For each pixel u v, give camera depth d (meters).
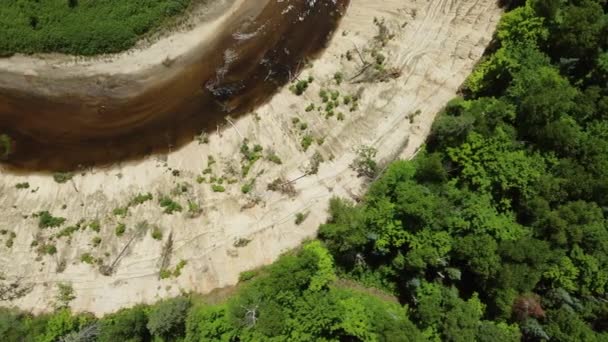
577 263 30.94
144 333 32.66
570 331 29.81
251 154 36.12
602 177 30.92
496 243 31.06
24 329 32.19
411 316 32.81
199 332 30.88
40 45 35.31
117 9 35.88
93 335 32.03
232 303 31.28
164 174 36.03
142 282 34.41
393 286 34.53
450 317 30.05
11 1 35.03
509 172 31.28
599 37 31.67
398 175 32.59
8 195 35.34
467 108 33.91
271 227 35.25
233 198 35.56
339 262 34.72
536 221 31.61
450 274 31.69
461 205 31.95
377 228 32.22
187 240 35.00
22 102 36.16
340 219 32.88
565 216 30.73
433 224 31.08
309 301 30.81
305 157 36.09
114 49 36.09
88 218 35.19
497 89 35.19
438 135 33.44
